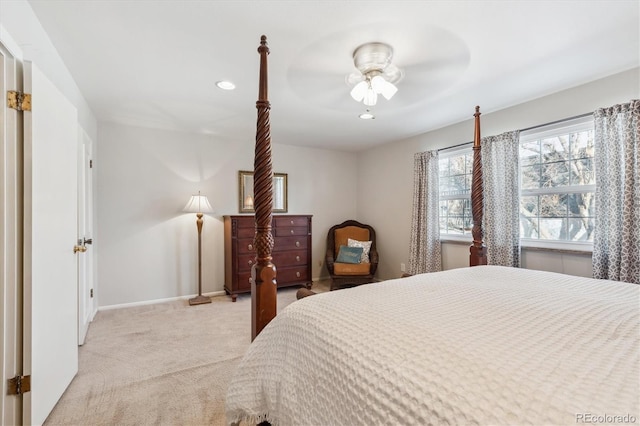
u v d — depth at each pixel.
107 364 2.21
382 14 1.62
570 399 0.56
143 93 2.70
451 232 3.79
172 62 2.15
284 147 4.77
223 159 4.26
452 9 1.58
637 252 2.15
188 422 1.60
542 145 2.86
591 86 2.45
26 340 1.44
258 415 1.12
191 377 2.04
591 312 1.07
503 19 1.66
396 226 4.53
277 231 4.23
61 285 1.77
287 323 1.16
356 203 5.40
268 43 1.90
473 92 2.66
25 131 1.45
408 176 4.31
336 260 4.57
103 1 1.52
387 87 2.04
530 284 1.52
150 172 3.79
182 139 3.99
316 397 0.89
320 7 1.57
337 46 1.93
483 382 0.64
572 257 2.60
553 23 1.70
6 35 1.32
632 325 0.94
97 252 3.43
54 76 1.95
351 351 0.85
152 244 3.80
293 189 4.83
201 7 1.57
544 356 0.73
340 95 2.72
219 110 3.14
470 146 3.45
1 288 1.38
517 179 2.92
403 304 1.18
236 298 3.94
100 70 2.26
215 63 2.17
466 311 1.08
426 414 0.62
